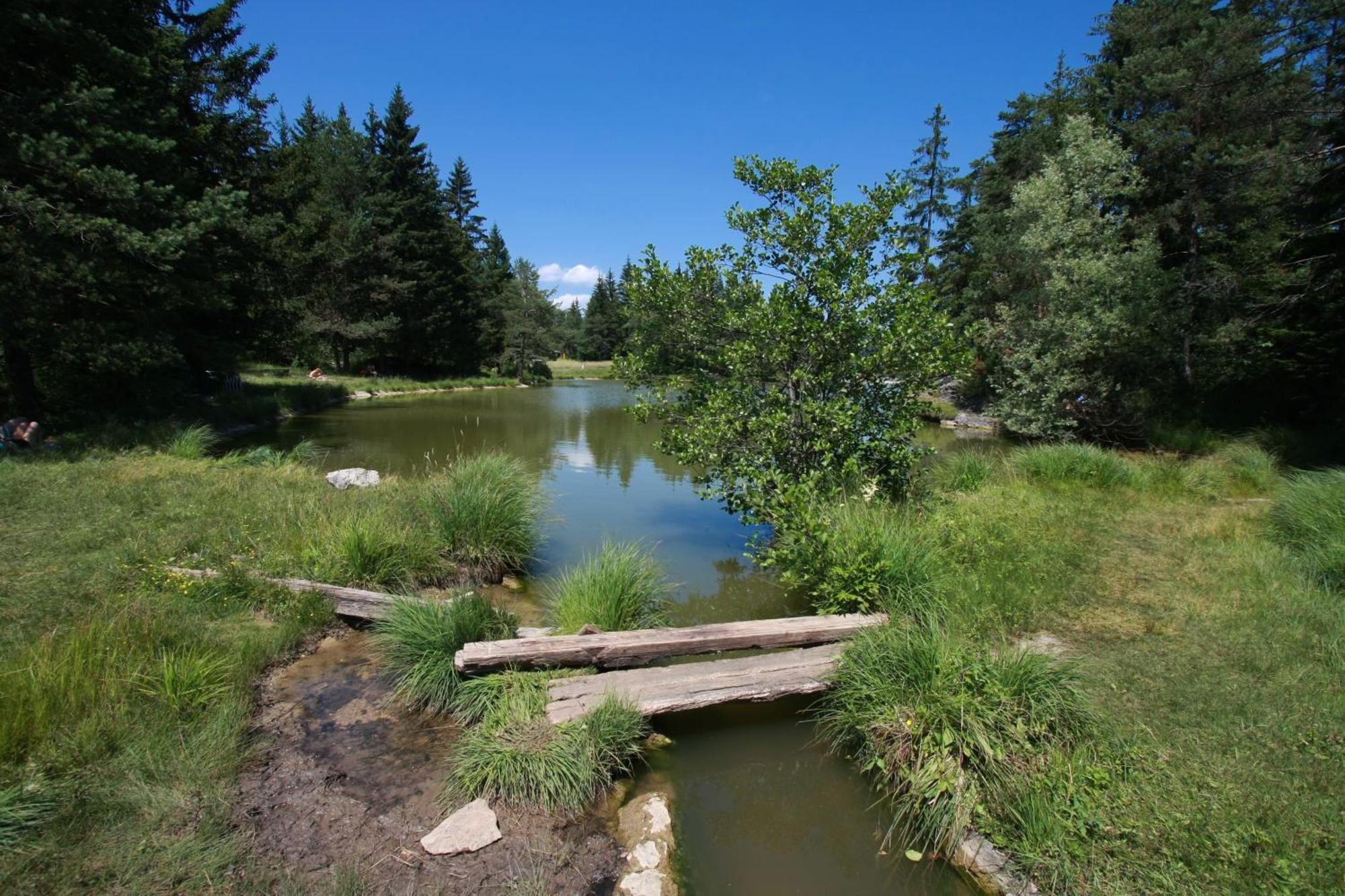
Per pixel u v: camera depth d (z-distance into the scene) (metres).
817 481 6.65
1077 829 2.95
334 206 30.80
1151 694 3.94
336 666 4.70
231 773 3.32
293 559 5.78
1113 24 18.62
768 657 4.55
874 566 5.25
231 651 4.33
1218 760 3.32
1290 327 13.93
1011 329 17.11
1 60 9.36
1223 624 4.91
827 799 3.64
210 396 17.56
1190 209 16.33
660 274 7.52
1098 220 15.73
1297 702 3.85
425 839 3.04
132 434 10.65
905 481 7.41
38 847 2.66
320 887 2.71
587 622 5.07
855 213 7.03
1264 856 2.71
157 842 2.78
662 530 8.76
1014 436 18.33
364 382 30.23
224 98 16.02
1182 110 16.34
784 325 6.68
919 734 3.55
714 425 7.08
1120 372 16.05
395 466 12.22
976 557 6.15
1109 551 6.63
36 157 8.85
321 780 3.44
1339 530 6.34
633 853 3.09
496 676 4.16
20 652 3.79
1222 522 7.72
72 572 5.05
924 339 6.93
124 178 9.33
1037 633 4.82
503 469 7.89
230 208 11.30
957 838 3.15
